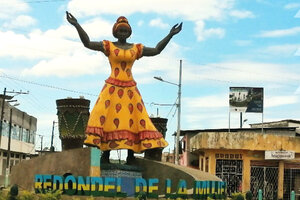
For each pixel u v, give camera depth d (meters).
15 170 27.53
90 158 25.62
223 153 43.31
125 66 28.19
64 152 26.41
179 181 26.39
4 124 68.88
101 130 27.09
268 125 61.53
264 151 42.88
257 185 43.03
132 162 29.52
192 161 55.81
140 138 27.70
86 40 27.53
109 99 27.66
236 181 42.91
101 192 24.59
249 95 48.12
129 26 28.45
